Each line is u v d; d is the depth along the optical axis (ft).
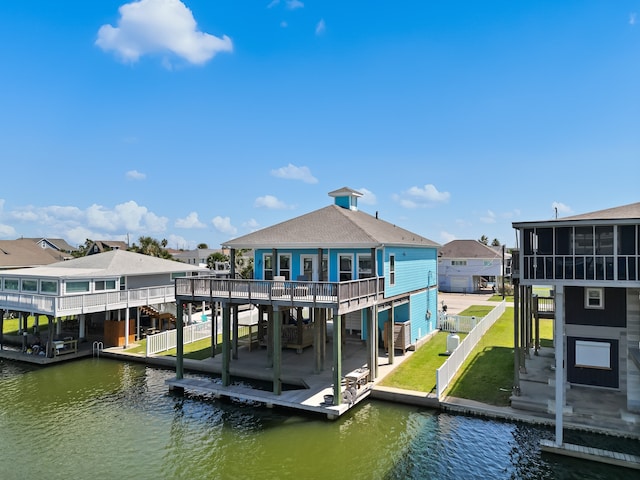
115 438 44.75
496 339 81.00
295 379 58.13
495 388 53.26
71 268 93.61
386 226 83.35
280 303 52.47
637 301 48.44
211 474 37.68
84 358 77.05
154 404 54.08
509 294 168.55
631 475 36.14
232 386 56.34
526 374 57.72
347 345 76.54
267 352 65.10
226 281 56.49
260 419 48.62
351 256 66.54
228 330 56.90
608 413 43.88
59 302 73.51
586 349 51.78
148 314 90.58
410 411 49.42
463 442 42.11
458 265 182.39
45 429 47.16
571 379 52.34
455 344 69.67
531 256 44.65
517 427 44.75
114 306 81.61
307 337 73.20
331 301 49.65
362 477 36.83
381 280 62.64
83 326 83.92
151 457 40.73
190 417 49.78
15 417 50.49
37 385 62.28
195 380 59.21
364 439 43.27
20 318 89.45
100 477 37.42
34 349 76.28
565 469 37.24
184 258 249.96
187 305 102.27
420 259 82.74
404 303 72.79
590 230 43.75
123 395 57.62
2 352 77.82
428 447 41.37
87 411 52.11
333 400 48.98
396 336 71.26
